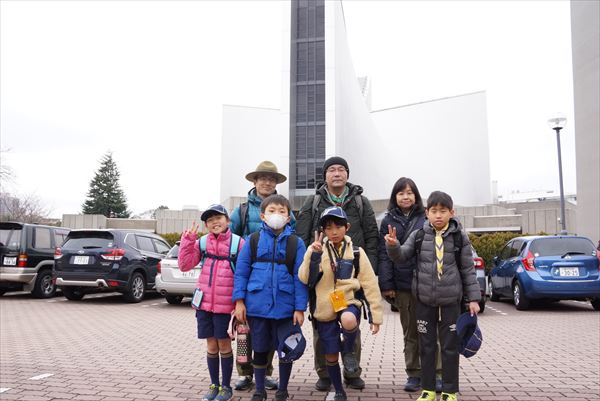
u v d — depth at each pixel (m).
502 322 8.34
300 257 3.62
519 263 10.08
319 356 4.07
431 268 3.59
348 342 3.53
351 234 4.23
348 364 3.46
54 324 7.95
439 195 3.63
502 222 19.61
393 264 4.25
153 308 10.42
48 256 12.27
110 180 52.88
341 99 28.53
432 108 52.41
